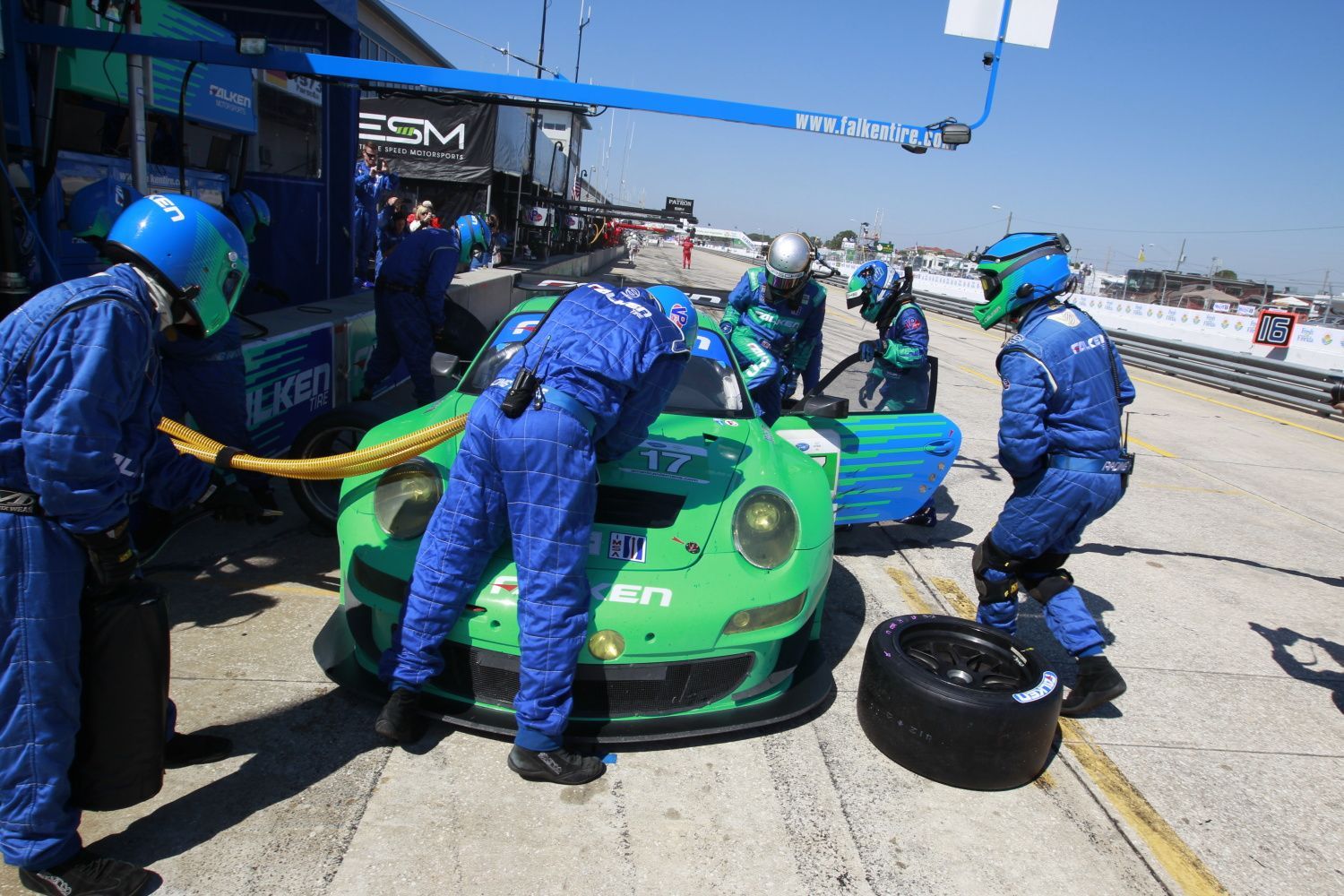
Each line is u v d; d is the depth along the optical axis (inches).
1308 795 111.4
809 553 110.7
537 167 732.7
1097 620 166.6
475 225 311.6
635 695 103.9
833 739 112.0
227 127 233.1
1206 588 191.0
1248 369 570.9
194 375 143.5
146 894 75.2
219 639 120.3
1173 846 97.9
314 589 138.9
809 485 123.4
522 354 96.3
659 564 103.6
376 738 101.4
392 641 103.3
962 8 155.7
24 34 149.8
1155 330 791.7
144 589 75.2
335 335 224.2
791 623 106.1
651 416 103.2
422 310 214.7
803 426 159.3
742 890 83.4
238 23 267.1
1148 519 246.1
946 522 216.7
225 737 98.7
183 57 150.9
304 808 88.6
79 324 65.7
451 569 95.2
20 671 68.8
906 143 163.0
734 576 104.3
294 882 78.5
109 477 68.5
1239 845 99.4
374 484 110.7
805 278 188.2
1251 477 319.0
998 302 118.7
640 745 104.7
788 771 103.9
